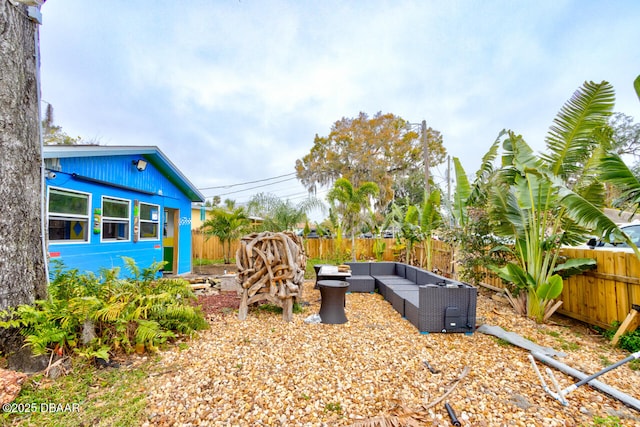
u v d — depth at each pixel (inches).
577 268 175.9
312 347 137.8
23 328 105.0
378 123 1005.8
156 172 312.3
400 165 996.6
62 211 200.1
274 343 142.3
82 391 95.9
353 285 269.7
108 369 110.6
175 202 353.7
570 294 187.5
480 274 247.0
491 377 111.0
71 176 205.6
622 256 154.5
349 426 81.7
